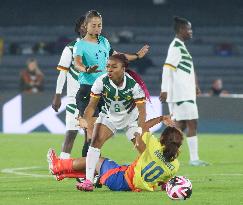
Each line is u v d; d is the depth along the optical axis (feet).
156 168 103.50
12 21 371.97
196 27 363.76
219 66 341.62
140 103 104.78
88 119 106.01
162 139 103.24
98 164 107.96
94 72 110.52
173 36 353.72
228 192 106.93
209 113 237.66
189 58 159.12
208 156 176.04
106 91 104.94
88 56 119.03
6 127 240.53
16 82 340.39
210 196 102.01
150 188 104.78
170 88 159.33
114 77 103.55
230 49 346.13
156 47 344.49
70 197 100.78
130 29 359.87
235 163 159.84
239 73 340.59
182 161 164.66
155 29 358.02
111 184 106.22
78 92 120.37
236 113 236.22
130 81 104.32
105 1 372.99
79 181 115.44
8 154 177.47
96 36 119.96
